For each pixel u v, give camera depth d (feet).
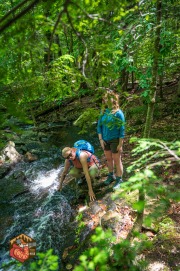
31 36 3.91
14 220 12.94
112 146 11.82
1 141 4.66
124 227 10.13
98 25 4.87
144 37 7.73
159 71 15.35
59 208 12.89
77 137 23.35
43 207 13.35
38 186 15.88
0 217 13.39
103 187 13.53
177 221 9.88
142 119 21.47
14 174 17.61
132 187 3.61
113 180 13.74
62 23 3.90
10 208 14.01
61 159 19.74
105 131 11.83
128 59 8.13
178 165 12.75
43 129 26.21
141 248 4.92
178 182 11.57
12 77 4.44
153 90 8.45
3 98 4.27
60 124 27.22
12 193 15.37
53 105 30.42
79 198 13.34
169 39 10.23
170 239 9.10
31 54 4.39
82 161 12.22
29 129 26.61
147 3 7.29
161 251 8.65
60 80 6.07
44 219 12.35
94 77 4.96
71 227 11.45
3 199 14.85
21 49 4.06
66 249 10.28
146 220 3.47
